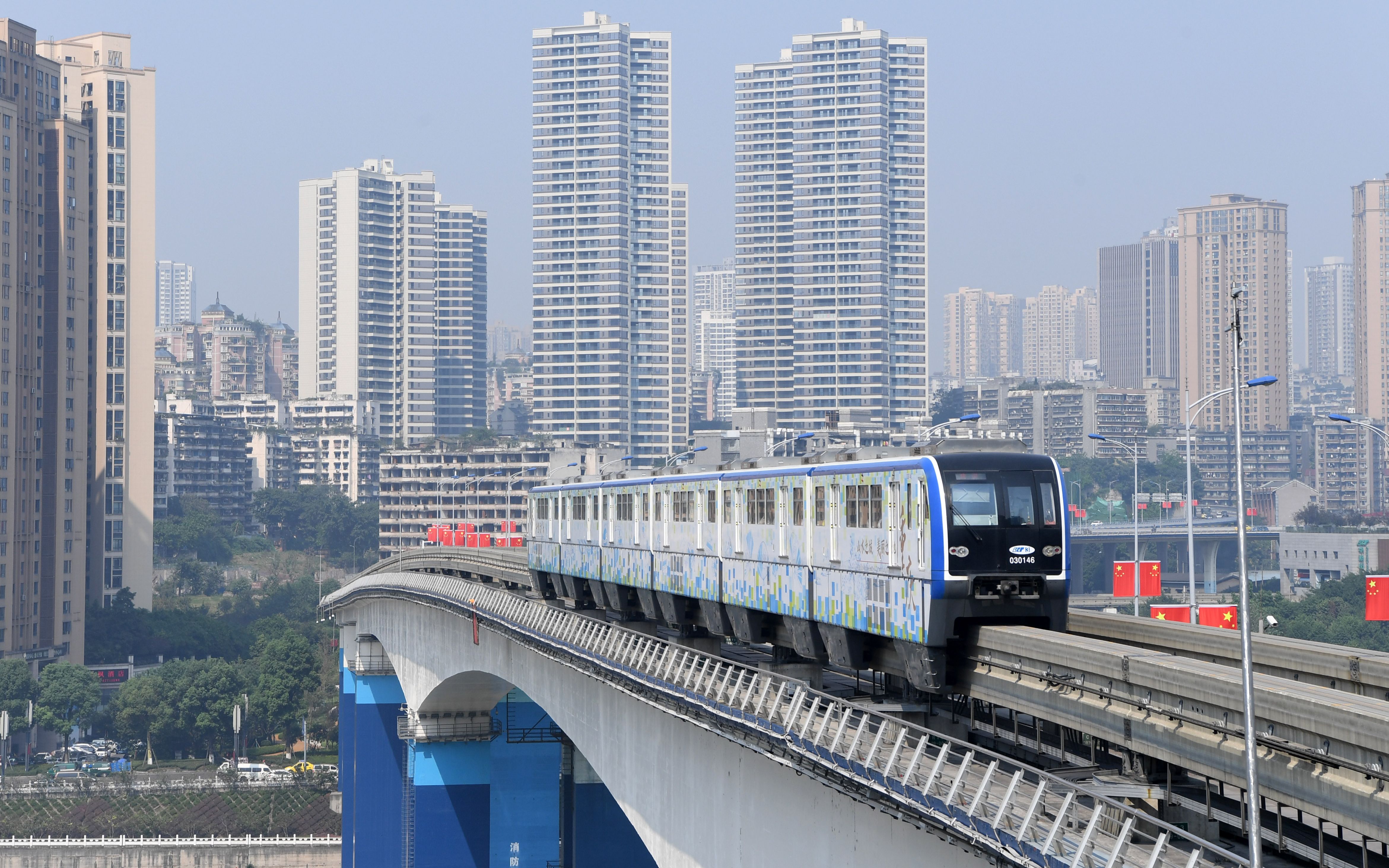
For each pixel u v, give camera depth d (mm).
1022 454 48469
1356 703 28953
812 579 57031
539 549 101750
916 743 47781
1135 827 32625
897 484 49750
